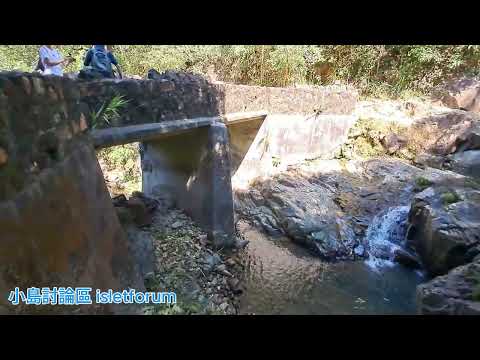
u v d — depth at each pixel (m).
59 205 2.39
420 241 6.52
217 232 5.81
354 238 7.04
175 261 5.04
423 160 9.77
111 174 8.24
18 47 8.70
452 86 12.75
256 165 8.56
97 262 2.92
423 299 4.40
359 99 12.79
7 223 1.80
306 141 9.95
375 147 10.56
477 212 6.12
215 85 6.28
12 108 1.90
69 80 2.87
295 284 5.58
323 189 8.54
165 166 6.55
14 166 1.90
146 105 4.41
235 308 4.70
